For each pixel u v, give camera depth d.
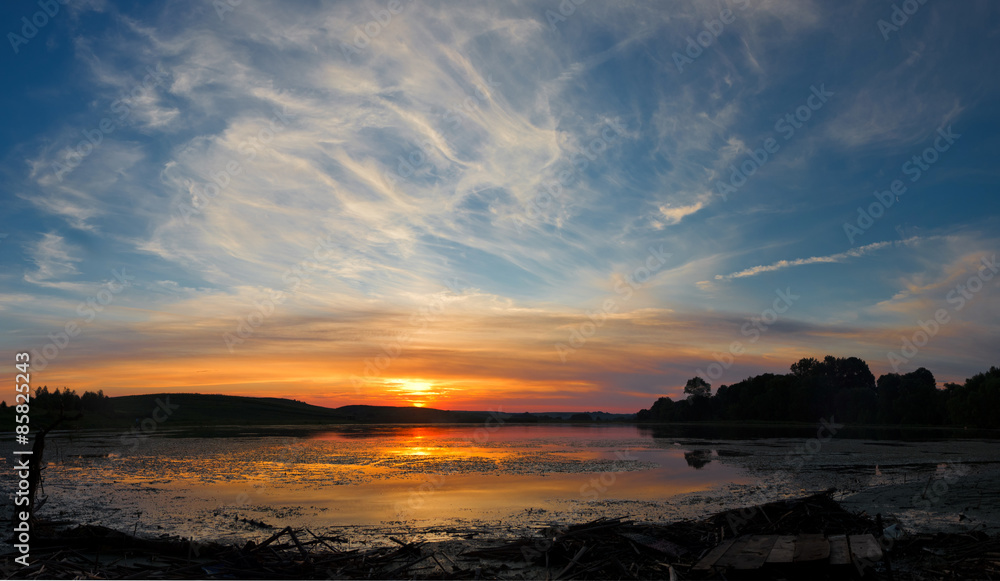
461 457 43.53
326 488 26.98
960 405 95.06
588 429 111.12
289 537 17.08
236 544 14.77
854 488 26.84
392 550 14.98
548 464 38.25
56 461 39.00
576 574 12.98
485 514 20.64
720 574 12.36
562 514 20.62
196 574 12.66
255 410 162.00
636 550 14.24
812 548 13.29
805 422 120.75
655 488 27.00
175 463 38.06
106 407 103.56
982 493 24.53
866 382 138.50
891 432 83.75
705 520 17.09
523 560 14.34
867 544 13.40
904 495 24.52
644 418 176.12
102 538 14.77
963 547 14.55
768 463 38.91
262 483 28.72
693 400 151.50
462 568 13.76
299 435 76.75
